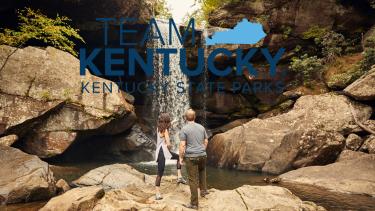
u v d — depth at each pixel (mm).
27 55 14211
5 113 13242
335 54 17719
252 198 7320
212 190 8141
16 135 13383
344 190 9523
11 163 9680
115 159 16984
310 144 12453
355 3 17891
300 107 15250
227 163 13977
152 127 20547
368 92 14039
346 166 10969
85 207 7117
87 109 14430
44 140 14062
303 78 17922
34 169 9406
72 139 14266
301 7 18141
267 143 13469
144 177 10070
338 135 12781
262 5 18578
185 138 7004
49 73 14227
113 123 15492
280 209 6906
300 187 10109
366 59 15805
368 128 13375
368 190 9305
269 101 19047
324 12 17953
